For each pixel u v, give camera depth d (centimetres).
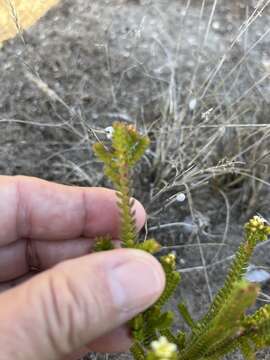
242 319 8
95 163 16
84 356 14
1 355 8
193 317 14
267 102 17
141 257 8
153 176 16
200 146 16
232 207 16
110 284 8
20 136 17
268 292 15
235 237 16
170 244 15
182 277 15
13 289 8
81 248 12
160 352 6
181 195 14
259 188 15
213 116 16
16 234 12
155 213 16
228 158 16
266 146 16
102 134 17
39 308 8
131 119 17
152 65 18
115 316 8
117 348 11
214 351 9
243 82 17
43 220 11
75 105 17
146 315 8
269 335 8
